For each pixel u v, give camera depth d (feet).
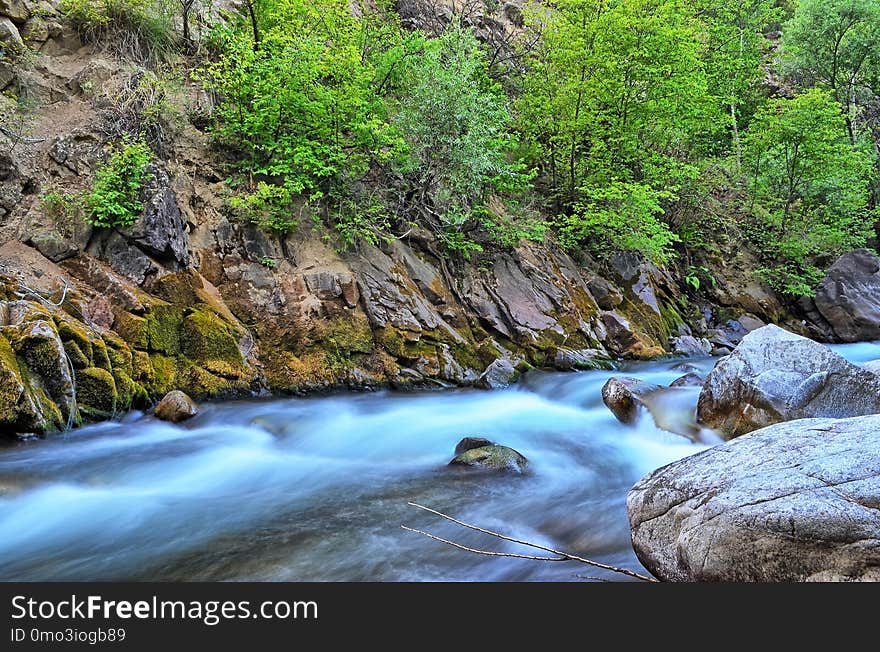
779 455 9.49
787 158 58.90
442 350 33.14
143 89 31.86
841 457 8.75
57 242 25.52
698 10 73.15
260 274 30.09
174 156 32.01
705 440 19.01
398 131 36.86
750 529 8.32
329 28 38.55
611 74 47.47
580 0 49.32
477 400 29.86
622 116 49.60
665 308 48.93
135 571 12.16
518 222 42.73
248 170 33.65
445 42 40.42
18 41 31.09
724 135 70.59
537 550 13.14
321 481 18.48
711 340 49.32
